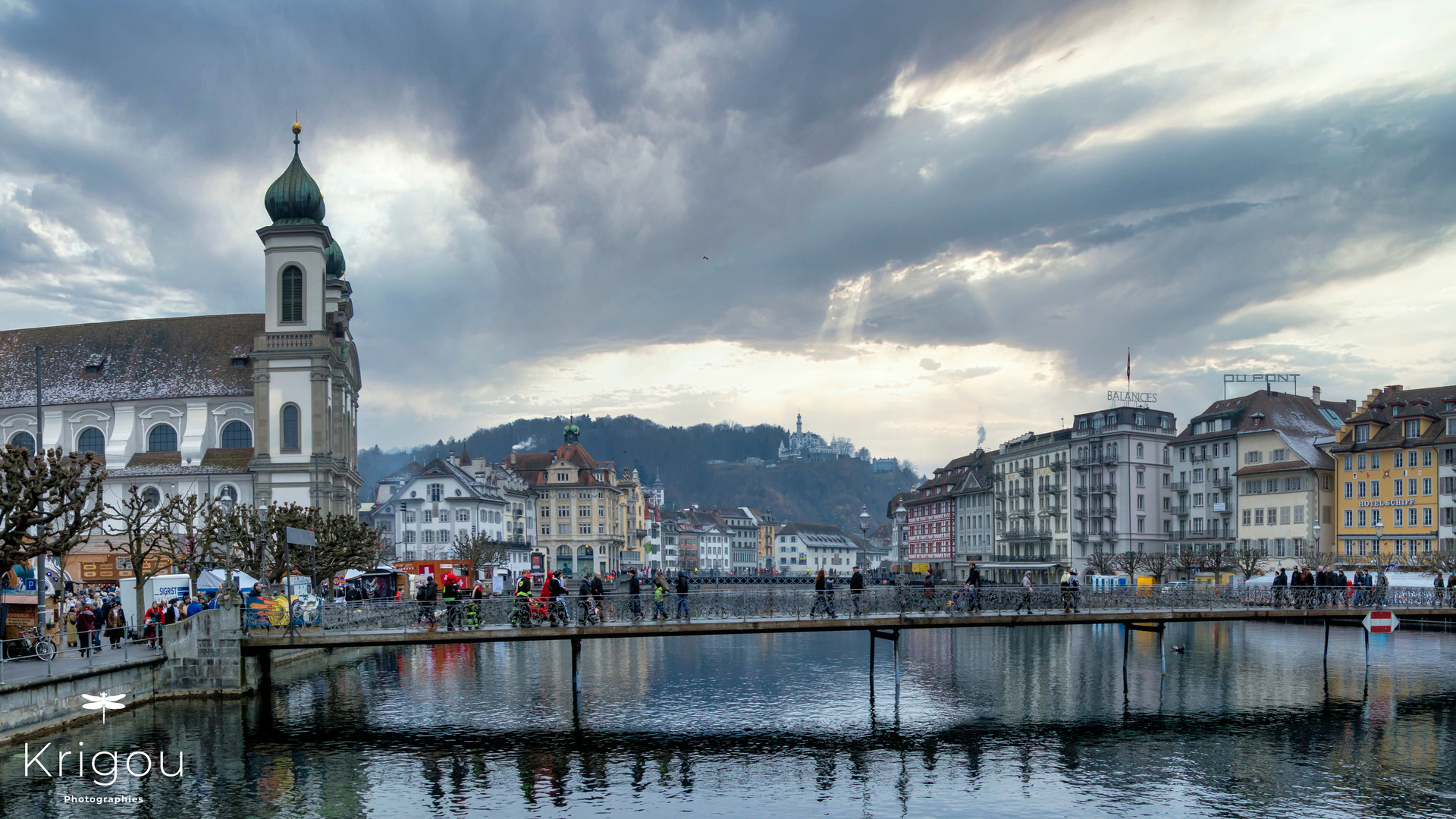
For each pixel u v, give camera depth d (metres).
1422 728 47.09
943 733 46.47
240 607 51.31
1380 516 110.88
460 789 36.91
